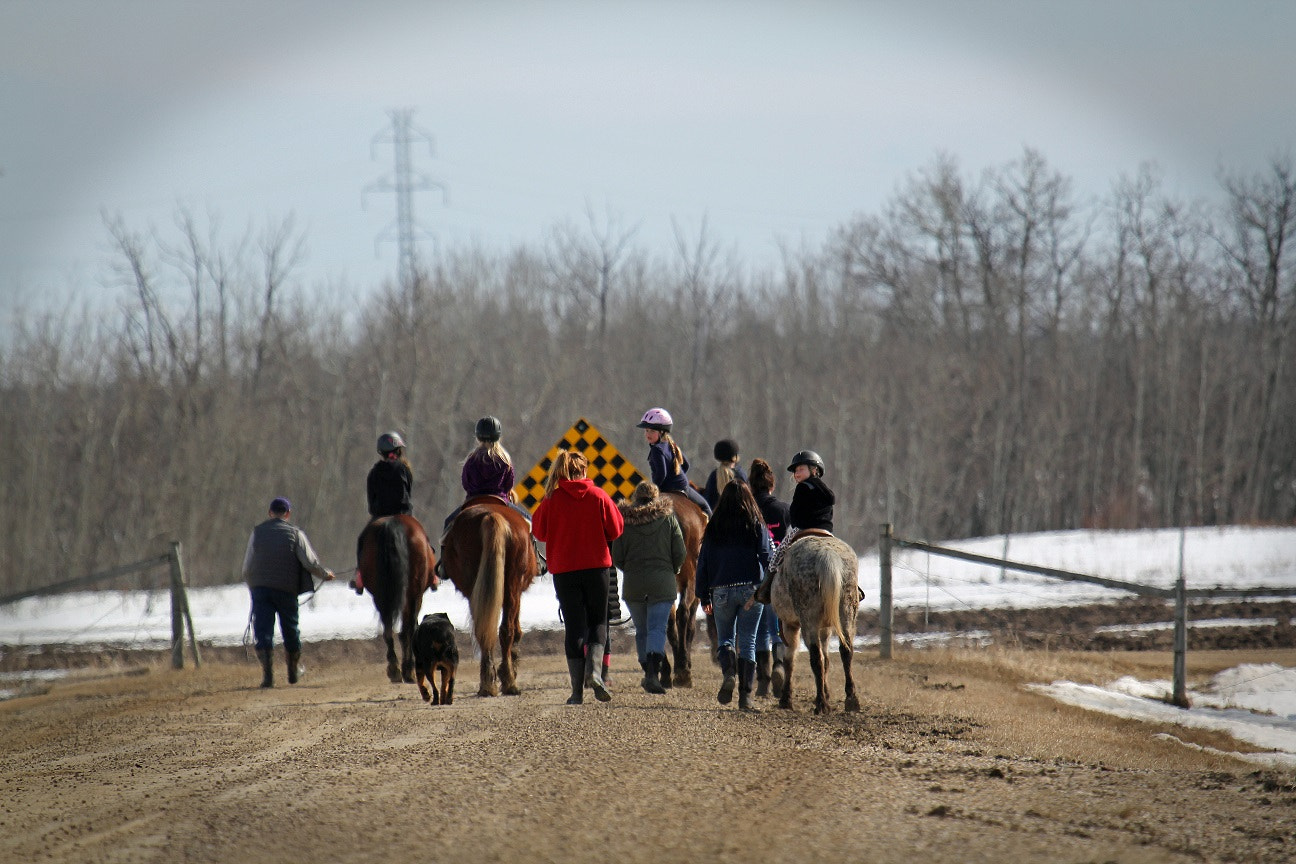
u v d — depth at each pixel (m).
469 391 45.84
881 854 5.66
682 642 12.42
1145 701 13.71
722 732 9.05
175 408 38.62
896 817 6.44
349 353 48.03
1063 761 8.94
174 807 6.72
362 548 12.99
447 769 7.54
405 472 13.53
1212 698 14.23
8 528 33.03
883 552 15.95
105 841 6.04
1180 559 30.16
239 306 45.06
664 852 5.64
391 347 44.66
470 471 12.05
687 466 13.31
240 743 8.99
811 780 7.33
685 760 7.82
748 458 47.22
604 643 11.13
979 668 15.00
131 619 23.55
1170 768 9.10
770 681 12.15
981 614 22.45
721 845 5.76
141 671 17.20
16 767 8.53
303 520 37.28
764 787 7.08
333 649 19.55
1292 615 22.41
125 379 39.38
